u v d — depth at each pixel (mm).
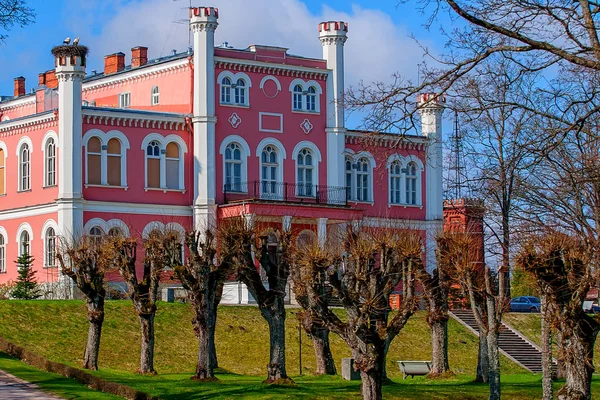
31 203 72125
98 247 48844
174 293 64938
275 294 43719
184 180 73375
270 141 75875
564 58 28906
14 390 36938
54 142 70625
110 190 70625
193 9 73812
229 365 55438
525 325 70000
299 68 77062
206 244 46094
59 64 69625
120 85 81375
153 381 42875
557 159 43031
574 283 38500
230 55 74750
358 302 38750
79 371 40219
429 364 52875
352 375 47094
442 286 50312
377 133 32125
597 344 65438
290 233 45469
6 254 73812
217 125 73938
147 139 72312
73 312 57688
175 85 76000
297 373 54438
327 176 77938
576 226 40531
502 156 53500
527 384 47812
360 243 41625
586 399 38188
